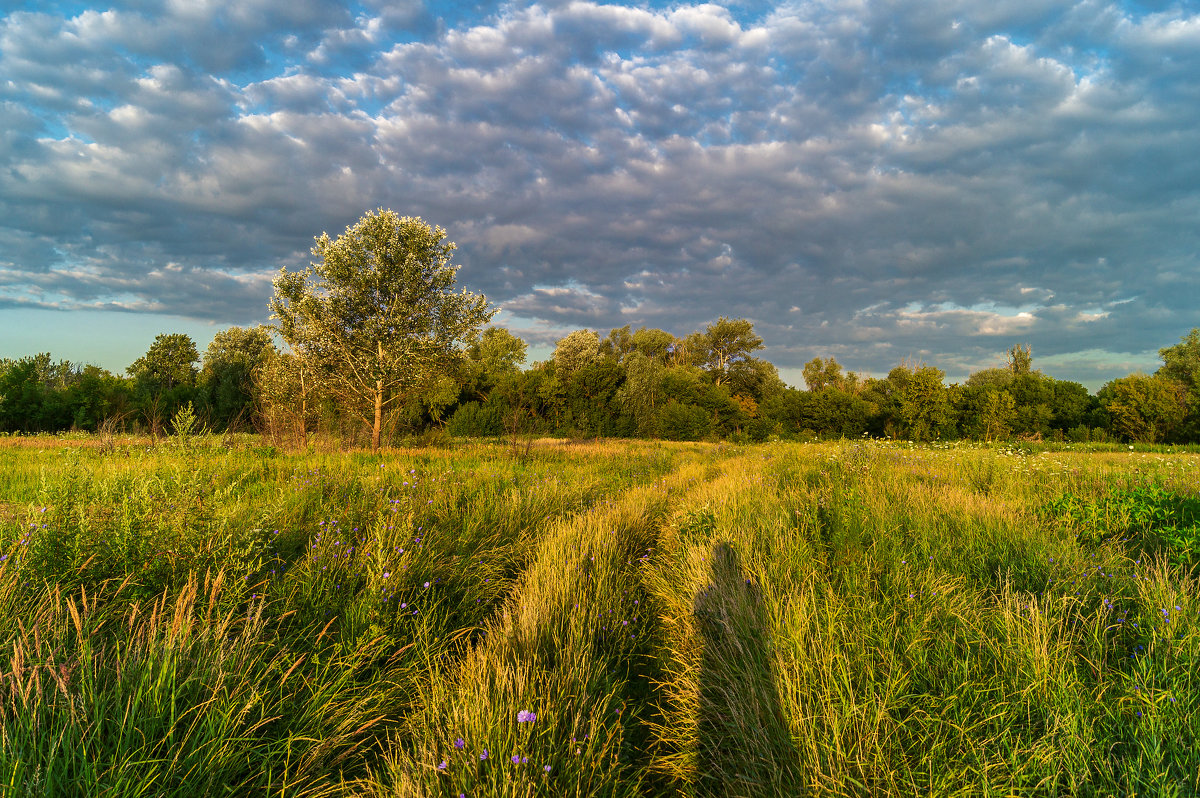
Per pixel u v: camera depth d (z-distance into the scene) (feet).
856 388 213.25
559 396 165.07
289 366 65.87
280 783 7.17
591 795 6.89
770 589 11.88
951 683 8.50
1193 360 171.32
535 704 8.42
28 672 7.62
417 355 64.28
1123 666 9.09
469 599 13.88
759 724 8.13
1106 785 6.50
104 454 40.14
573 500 28.48
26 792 5.74
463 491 25.59
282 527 16.62
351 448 58.95
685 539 19.63
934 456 41.78
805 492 25.72
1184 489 22.56
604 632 12.30
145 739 6.90
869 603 10.95
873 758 7.06
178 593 10.95
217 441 38.88
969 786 6.45
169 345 210.38
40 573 10.96
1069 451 82.48
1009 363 181.68
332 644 10.54
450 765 7.11
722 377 232.94
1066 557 14.06
